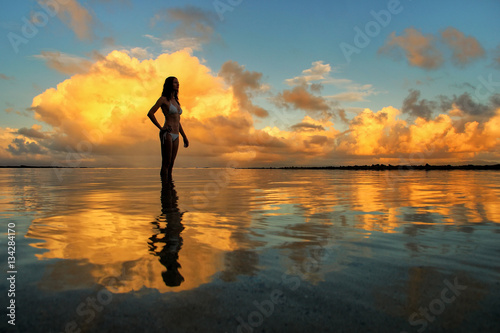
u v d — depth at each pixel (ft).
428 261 4.07
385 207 8.92
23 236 5.42
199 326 2.56
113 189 14.60
